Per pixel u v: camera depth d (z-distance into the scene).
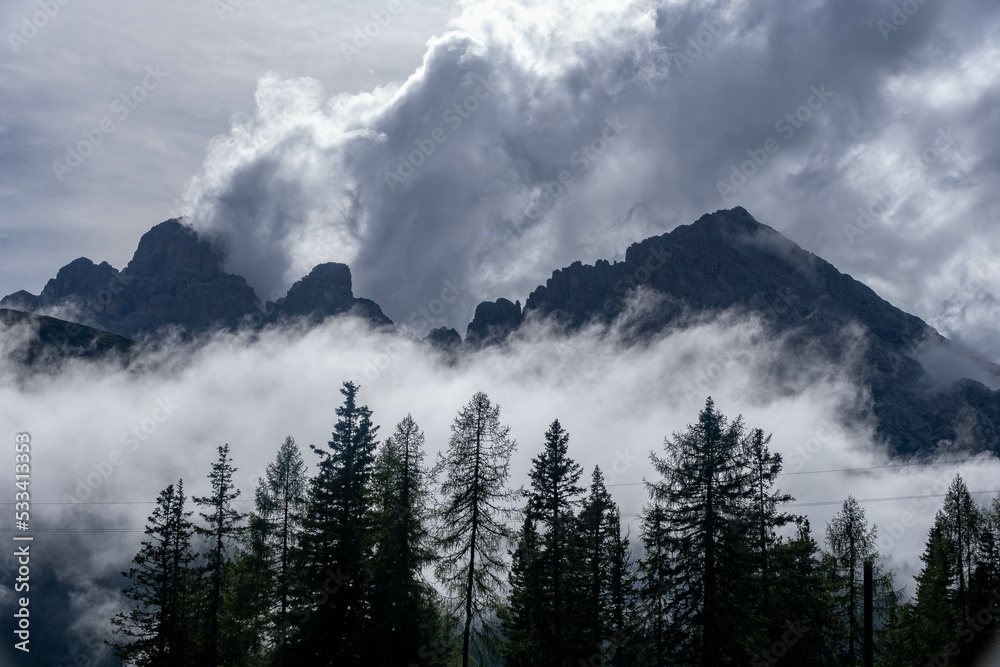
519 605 56.06
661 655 51.66
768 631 51.97
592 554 59.47
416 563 52.56
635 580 54.44
